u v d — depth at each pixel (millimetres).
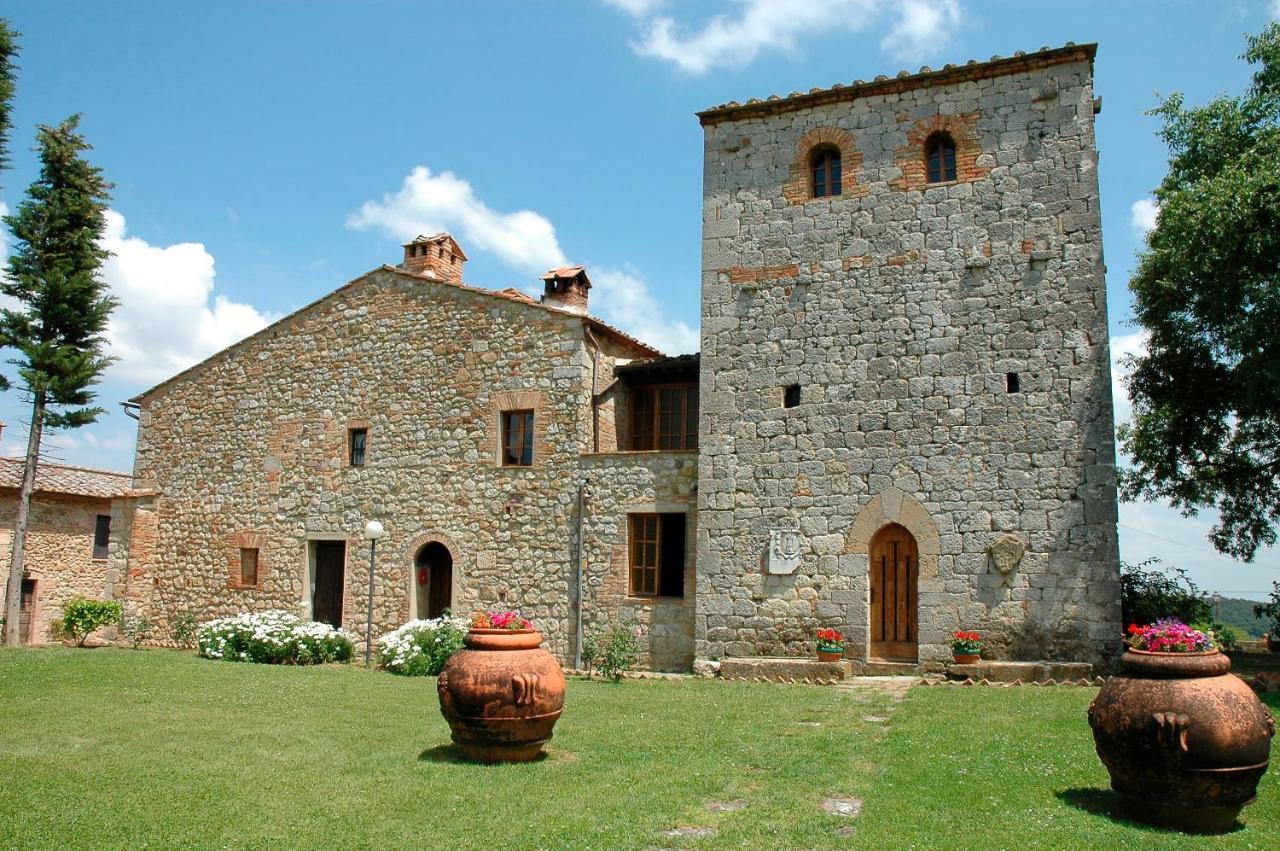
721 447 16734
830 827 7148
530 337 19266
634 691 13930
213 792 8078
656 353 21641
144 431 23797
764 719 11352
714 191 17516
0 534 26391
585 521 18141
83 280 23031
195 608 22266
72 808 7609
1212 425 17969
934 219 15984
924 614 15055
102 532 29375
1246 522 19000
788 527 16125
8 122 18875
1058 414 14852
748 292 16984
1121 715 7242
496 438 19328
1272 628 19812
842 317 16297
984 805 7602
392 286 21078
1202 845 6715
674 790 8117
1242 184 14250
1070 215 15219
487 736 9008
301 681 14781
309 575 21125
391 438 20516
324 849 6688
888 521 15500
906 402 15695
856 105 16766
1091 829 6996
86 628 22781
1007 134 15742
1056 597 14469
